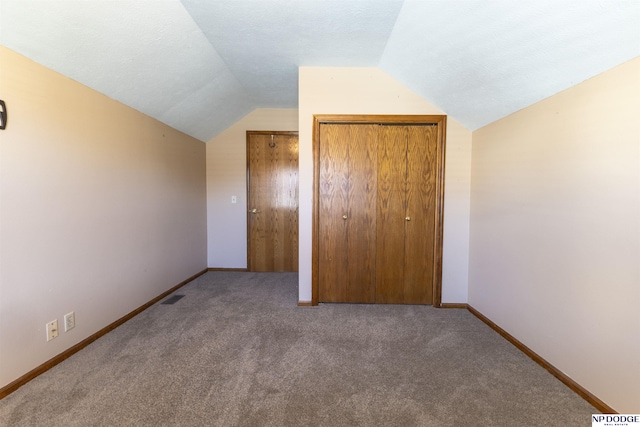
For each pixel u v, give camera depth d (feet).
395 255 9.85
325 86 9.50
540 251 6.31
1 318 5.03
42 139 5.73
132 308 8.64
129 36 6.30
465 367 6.20
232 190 14.19
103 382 5.52
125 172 8.26
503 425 4.60
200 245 13.51
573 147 5.44
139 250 8.95
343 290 9.94
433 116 9.45
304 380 5.71
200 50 8.04
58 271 6.11
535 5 4.66
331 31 7.39
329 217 9.83
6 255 5.09
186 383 5.55
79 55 6.03
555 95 5.89
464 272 9.68
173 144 10.99
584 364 5.20
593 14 4.25
